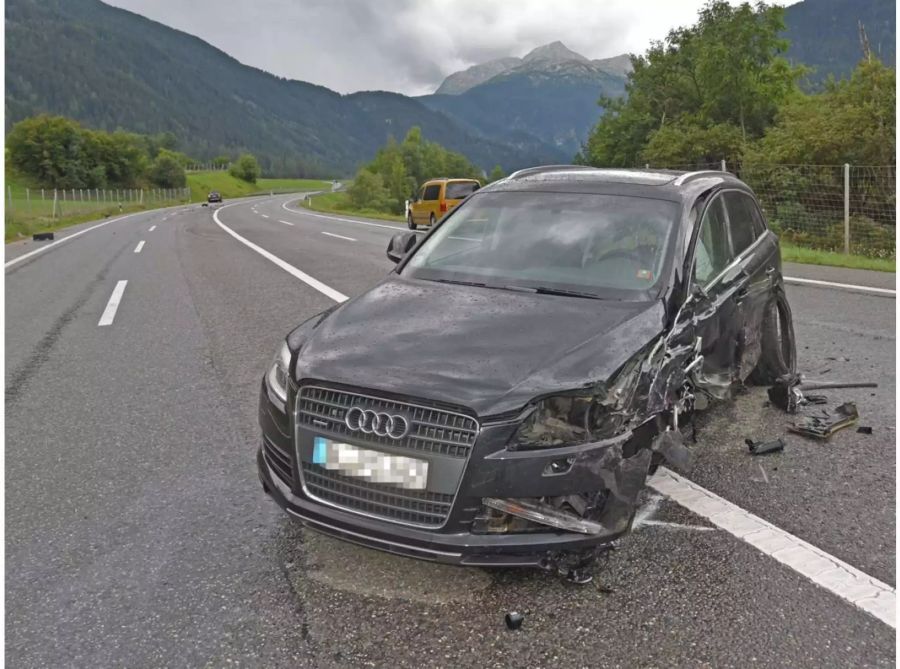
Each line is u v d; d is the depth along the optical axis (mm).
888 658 2488
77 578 3029
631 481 2818
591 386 2795
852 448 4402
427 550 2725
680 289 3643
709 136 35000
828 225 19500
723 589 2902
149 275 13125
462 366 2910
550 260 3922
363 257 15414
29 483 4004
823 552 3193
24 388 5879
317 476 2955
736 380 4508
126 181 134375
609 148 46719
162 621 2729
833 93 27719
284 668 2459
